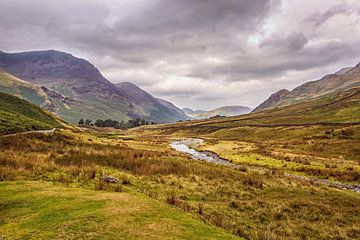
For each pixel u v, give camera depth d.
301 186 36.56
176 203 22.47
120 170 36.66
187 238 13.25
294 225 22.73
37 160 34.59
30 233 13.76
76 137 71.94
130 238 12.80
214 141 138.12
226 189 32.12
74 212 16.11
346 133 103.38
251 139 144.62
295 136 130.38
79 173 30.66
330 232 21.94
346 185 43.12
